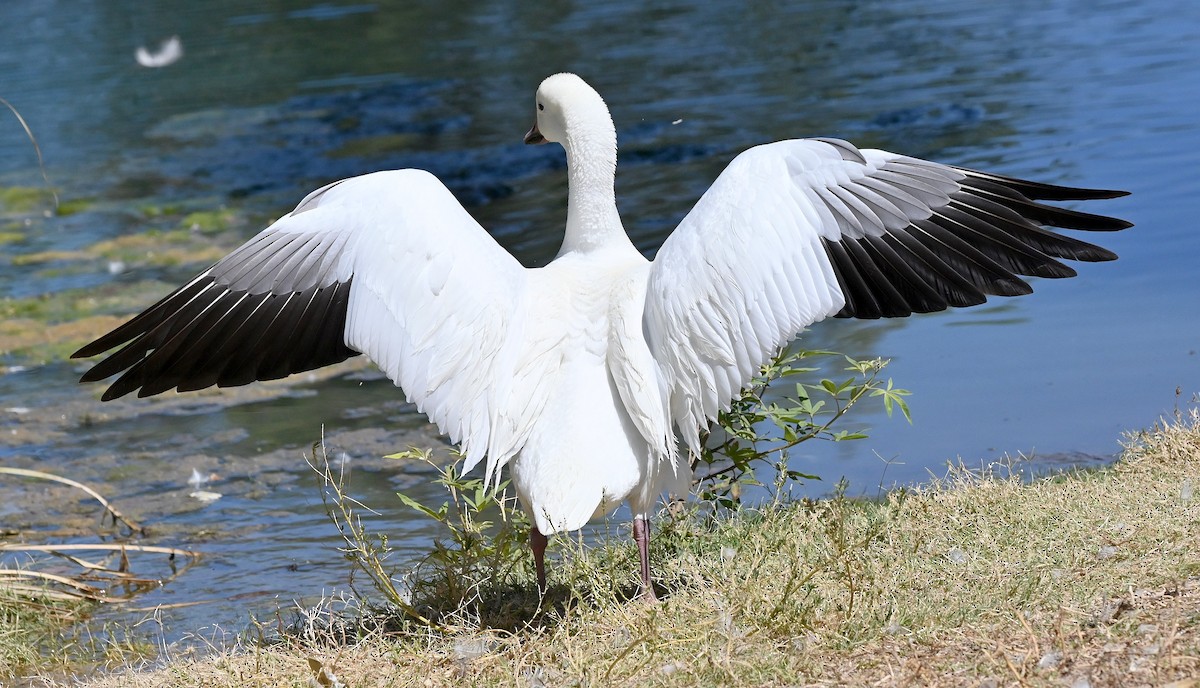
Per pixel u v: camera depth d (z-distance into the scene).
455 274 5.68
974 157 15.91
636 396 5.72
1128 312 10.73
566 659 5.39
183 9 33.94
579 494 5.61
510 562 6.95
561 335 5.82
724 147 18.20
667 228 14.79
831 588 5.77
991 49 22.75
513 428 5.75
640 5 30.59
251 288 5.89
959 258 5.81
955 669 4.80
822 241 5.61
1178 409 8.41
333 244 5.79
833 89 20.95
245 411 11.16
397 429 10.45
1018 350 10.30
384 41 28.95
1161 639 4.71
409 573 6.93
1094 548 5.85
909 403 9.55
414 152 19.94
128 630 7.25
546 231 15.44
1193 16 23.56
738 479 7.60
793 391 10.07
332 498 9.13
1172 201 13.30
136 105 24.91
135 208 18.50
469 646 5.79
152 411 11.34
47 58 29.11
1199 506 6.21
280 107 23.83
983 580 5.63
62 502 9.54
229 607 7.52
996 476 7.94
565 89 6.60
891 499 7.08
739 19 28.05
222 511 9.13
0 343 13.24
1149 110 17.23
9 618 7.53
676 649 5.33
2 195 19.72
